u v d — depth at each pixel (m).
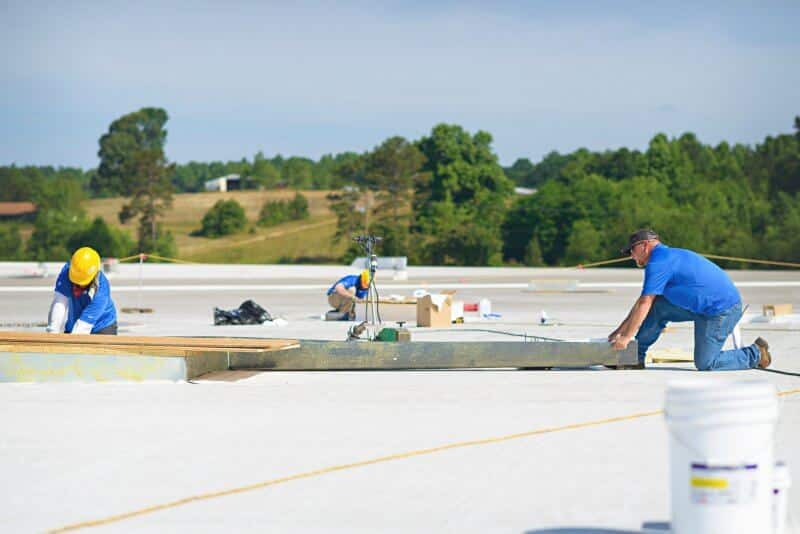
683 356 13.59
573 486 6.98
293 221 117.94
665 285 12.22
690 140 113.62
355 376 12.00
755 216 88.31
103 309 12.95
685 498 5.32
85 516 6.33
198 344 11.86
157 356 11.49
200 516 6.32
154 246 98.94
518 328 19.08
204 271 47.97
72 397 10.41
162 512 6.41
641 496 6.72
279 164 188.38
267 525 6.15
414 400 10.27
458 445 8.20
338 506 6.53
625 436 8.53
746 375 12.12
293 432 8.70
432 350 12.41
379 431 8.73
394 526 6.13
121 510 6.45
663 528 6.05
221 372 12.21
